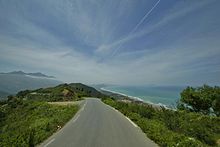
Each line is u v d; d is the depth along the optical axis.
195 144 9.49
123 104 33.12
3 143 9.12
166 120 16.72
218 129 18.20
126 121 17.88
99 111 27.16
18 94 89.00
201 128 15.55
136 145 9.56
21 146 8.70
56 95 75.56
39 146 9.15
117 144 9.68
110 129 13.78
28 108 46.22
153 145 9.59
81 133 12.24
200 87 33.25
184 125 15.51
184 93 33.59
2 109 52.91
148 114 21.52
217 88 32.06
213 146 13.83
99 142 10.01
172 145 9.16
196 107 32.69
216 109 30.81
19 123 33.06
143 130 13.33
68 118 19.08
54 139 10.55
